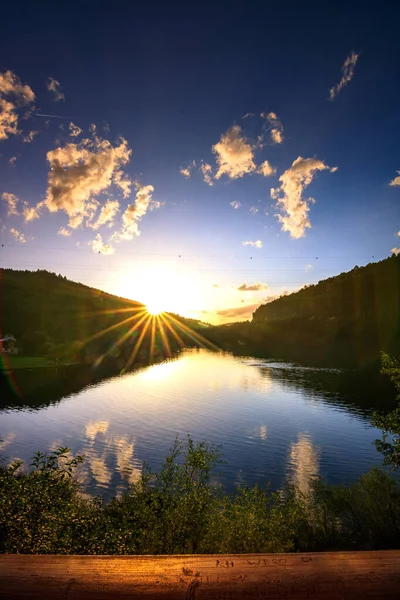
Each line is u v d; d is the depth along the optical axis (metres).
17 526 4.26
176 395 70.69
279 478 29.77
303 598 1.09
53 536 4.30
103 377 91.75
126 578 1.17
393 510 14.52
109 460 33.41
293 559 1.25
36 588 1.14
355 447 39.47
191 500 7.28
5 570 1.22
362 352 140.75
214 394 72.50
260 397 69.38
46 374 85.75
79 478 27.89
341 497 15.94
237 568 1.21
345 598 1.09
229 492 25.84
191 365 126.94
